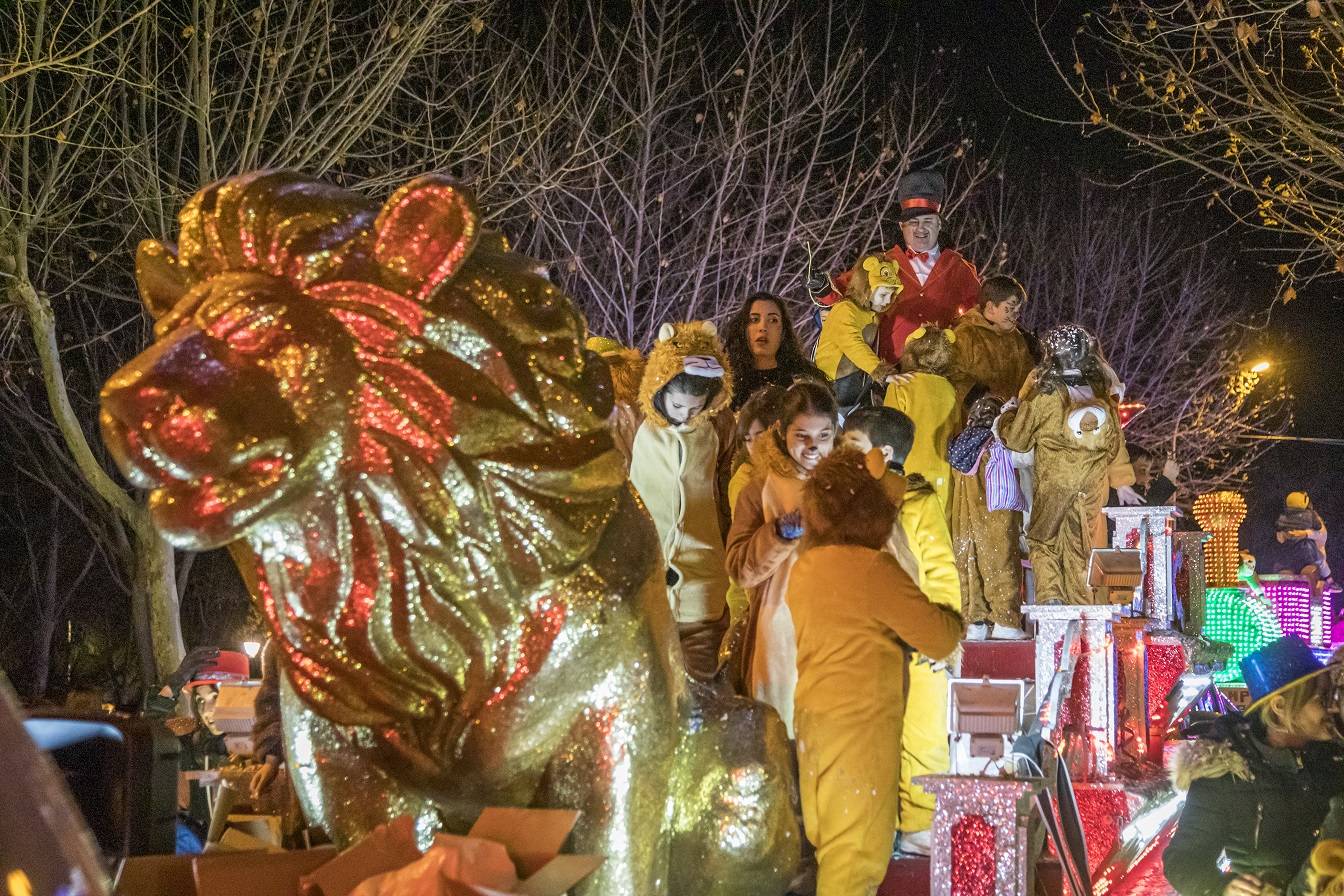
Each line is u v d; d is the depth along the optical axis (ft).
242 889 10.05
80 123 54.85
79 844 4.71
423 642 10.50
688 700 12.27
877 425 17.65
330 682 10.62
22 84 53.16
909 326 28.17
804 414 16.96
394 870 9.73
